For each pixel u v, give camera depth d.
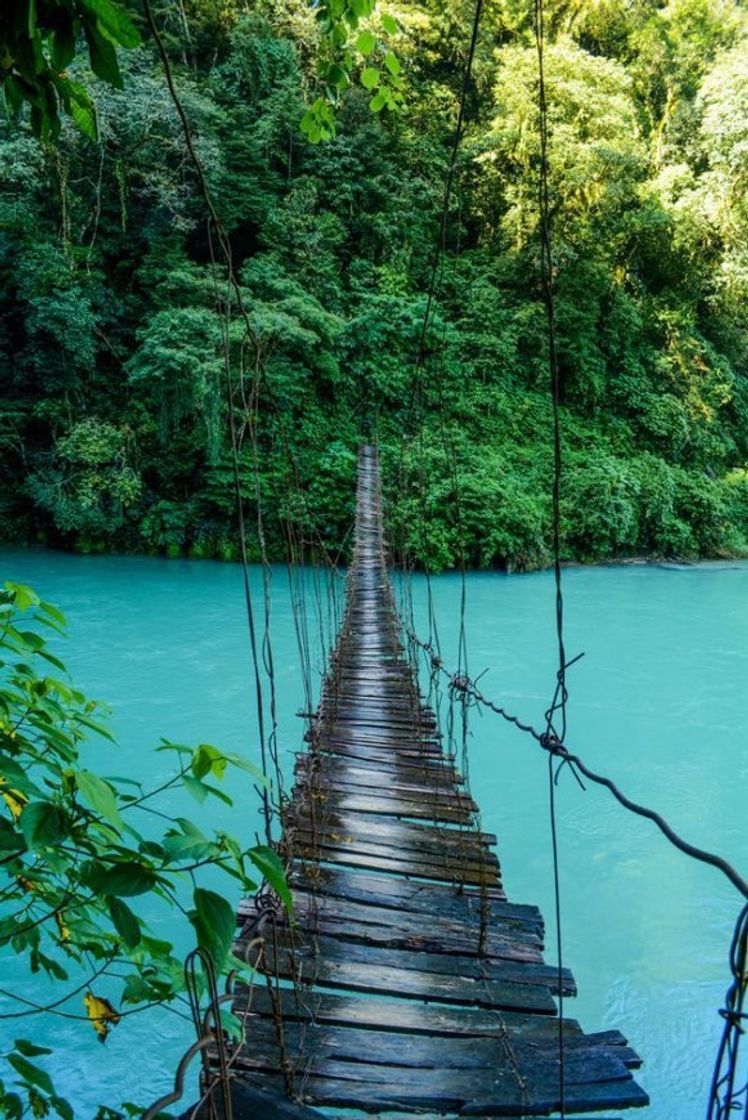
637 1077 2.64
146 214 13.93
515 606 10.67
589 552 14.80
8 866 0.77
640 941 3.42
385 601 7.47
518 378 17.44
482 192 18.47
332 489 13.70
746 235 18.77
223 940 0.64
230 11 16.84
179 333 12.10
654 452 17.58
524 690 7.09
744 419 19.36
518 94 16.77
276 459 13.56
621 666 7.88
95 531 13.25
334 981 1.95
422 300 16.17
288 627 9.05
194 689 6.79
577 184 16.47
